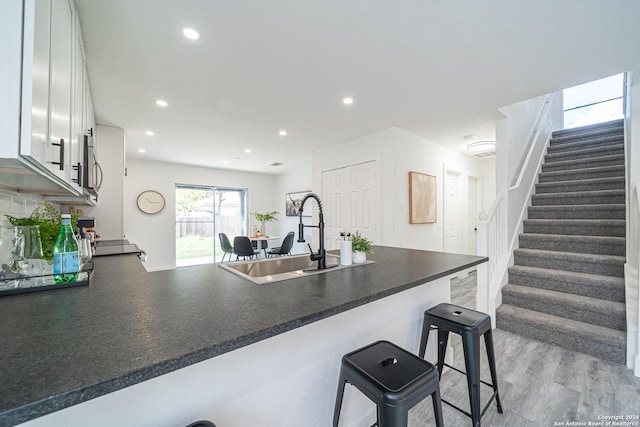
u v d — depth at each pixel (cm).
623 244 270
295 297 102
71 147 136
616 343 210
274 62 206
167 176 599
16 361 56
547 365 209
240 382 102
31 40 78
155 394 85
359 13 157
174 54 194
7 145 75
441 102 279
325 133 383
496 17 159
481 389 184
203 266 161
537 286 288
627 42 181
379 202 375
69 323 76
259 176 736
